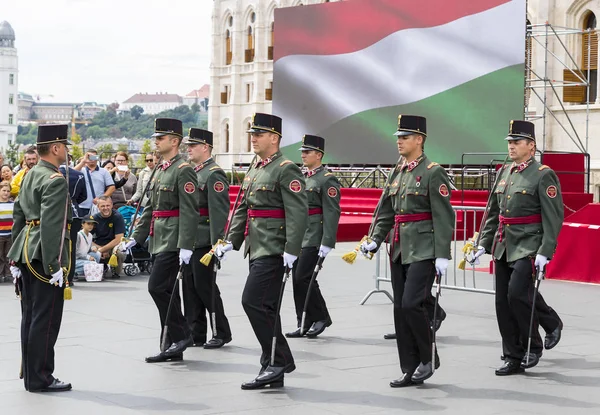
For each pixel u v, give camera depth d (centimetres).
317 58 3167
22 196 824
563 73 3312
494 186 948
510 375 891
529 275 894
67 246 820
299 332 1095
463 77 2752
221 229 1021
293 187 833
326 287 1548
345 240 2462
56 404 771
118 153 1970
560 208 902
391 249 870
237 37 6762
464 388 836
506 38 2653
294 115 3247
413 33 2877
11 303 1339
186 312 1043
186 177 949
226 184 1040
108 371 898
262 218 848
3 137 17050
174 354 947
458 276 1669
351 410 757
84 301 1356
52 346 818
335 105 3120
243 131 6788
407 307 833
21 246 811
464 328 1157
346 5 3070
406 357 848
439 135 2812
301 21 3206
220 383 851
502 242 916
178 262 957
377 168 3114
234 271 1762
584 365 938
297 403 779
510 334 900
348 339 1084
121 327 1139
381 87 2980
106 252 1630
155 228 964
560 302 1380
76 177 1561
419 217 856
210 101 7031
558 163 2345
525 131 920
